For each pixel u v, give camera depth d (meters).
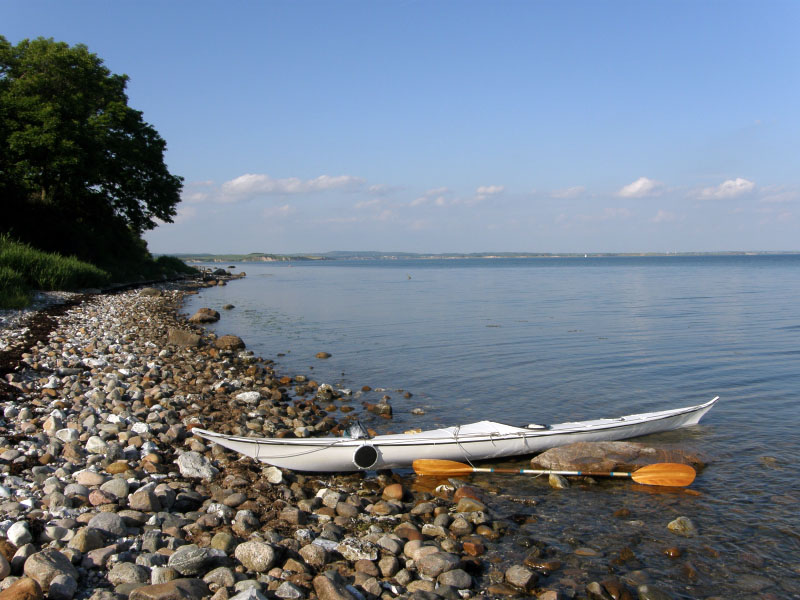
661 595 5.59
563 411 12.34
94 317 23.75
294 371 16.39
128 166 46.50
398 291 52.16
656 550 6.55
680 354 18.80
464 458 9.11
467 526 6.89
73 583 4.86
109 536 5.80
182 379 13.88
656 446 9.93
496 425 9.61
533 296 44.53
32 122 36.31
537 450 9.43
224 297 44.34
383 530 6.77
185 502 7.02
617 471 8.70
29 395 10.71
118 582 5.05
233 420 10.73
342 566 5.82
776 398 13.14
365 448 8.54
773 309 32.62
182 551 5.44
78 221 46.72
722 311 31.86
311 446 8.52
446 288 56.56
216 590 5.11
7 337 16.53
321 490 7.83
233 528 6.39
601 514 7.48
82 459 7.87
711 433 10.64
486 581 5.82
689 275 79.38
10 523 5.79
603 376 15.62
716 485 8.36
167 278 60.31
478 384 14.80
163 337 20.64
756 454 9.55
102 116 41.41
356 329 25.48
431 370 16.52
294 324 27.28
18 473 7.18
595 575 6.02
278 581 5.35
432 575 5.77
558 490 8.27
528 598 5.55
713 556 6.42
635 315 30.28
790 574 6.09
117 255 51.59
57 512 6.17
